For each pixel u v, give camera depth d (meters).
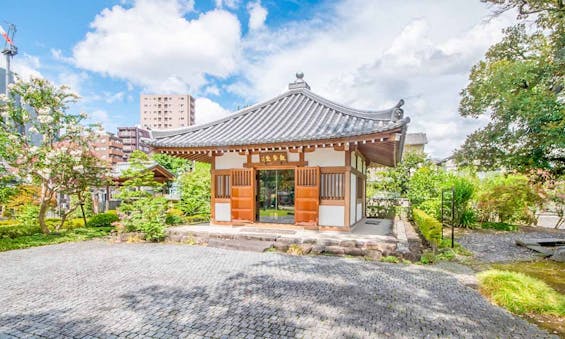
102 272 5.76
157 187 10.41
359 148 9.50
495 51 8.43
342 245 7.34
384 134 7.10
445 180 13.82
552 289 4.71
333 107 10.19
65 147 9.65
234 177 9.95
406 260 6.58
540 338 3.31
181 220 12.30
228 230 9.16
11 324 3.62
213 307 4.07
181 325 3.55
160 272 5.73
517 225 13.11
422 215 9.48
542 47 7.70
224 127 10.84
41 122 9.46
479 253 7.97
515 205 12.19
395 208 15.26
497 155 8.05
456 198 12.43
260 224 9.54
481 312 3.98
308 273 5.65
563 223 13.74
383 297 4.46
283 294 4.55
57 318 3.77
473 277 5.53
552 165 7.44
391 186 18.23
